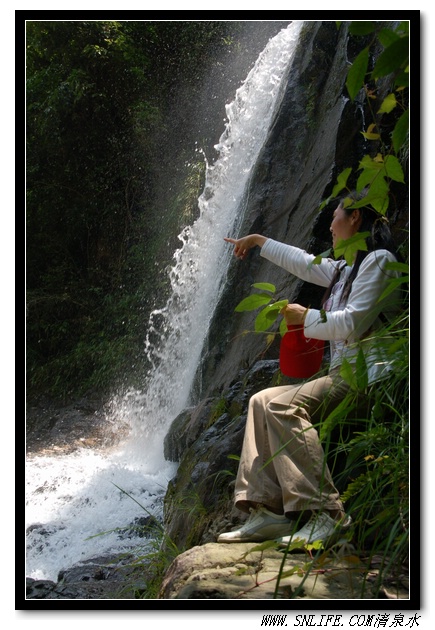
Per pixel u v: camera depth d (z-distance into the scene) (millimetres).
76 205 13219
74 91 12453
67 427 9789
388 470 2373
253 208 5914
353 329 2521
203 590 2127
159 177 12875
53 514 5953
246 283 5875
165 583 2465
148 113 12555
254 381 4285
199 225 8289
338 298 2742
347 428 2785
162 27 12664
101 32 12555
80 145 13070
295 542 2299
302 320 2582
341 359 2574
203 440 4195
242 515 3143
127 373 11281
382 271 2473
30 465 7566
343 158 4668
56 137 12867
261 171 6043
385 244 2693
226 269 6648
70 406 11031
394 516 2346
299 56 6215
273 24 11898
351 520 2516
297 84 6082
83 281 13039
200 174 11766
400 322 2596
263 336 4918
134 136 12891
